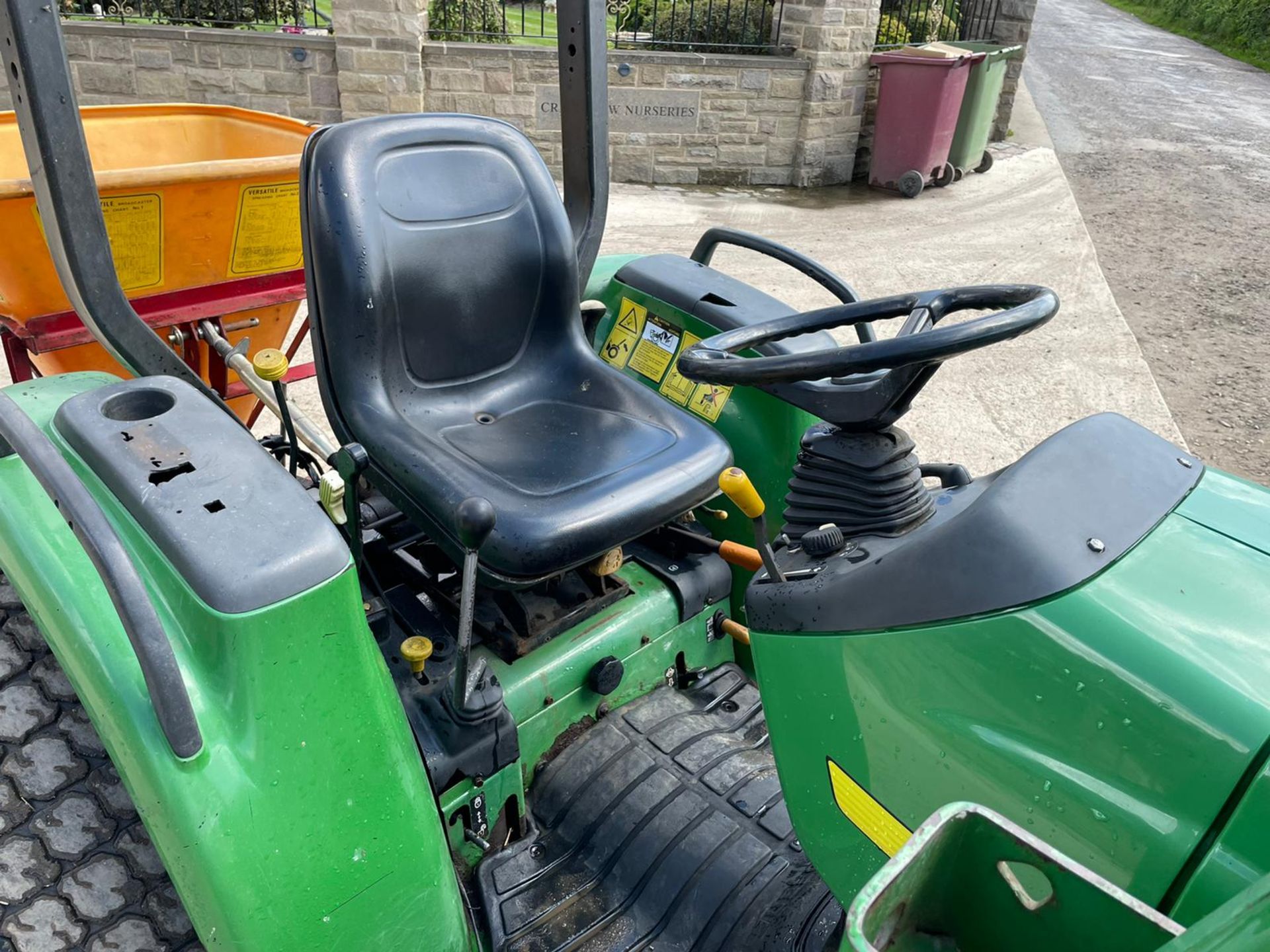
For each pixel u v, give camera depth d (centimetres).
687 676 200
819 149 717
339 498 152
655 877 153
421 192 179
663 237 586
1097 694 106
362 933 116
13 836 118
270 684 107
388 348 176
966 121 755
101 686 106
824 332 210
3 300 211
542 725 172
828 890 148
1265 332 508
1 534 124
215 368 242
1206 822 98
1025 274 566
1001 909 85
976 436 379
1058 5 2466
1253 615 107
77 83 609
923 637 117
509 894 153
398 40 610
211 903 104
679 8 714
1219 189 797
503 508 155
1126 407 411
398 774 119
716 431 198
